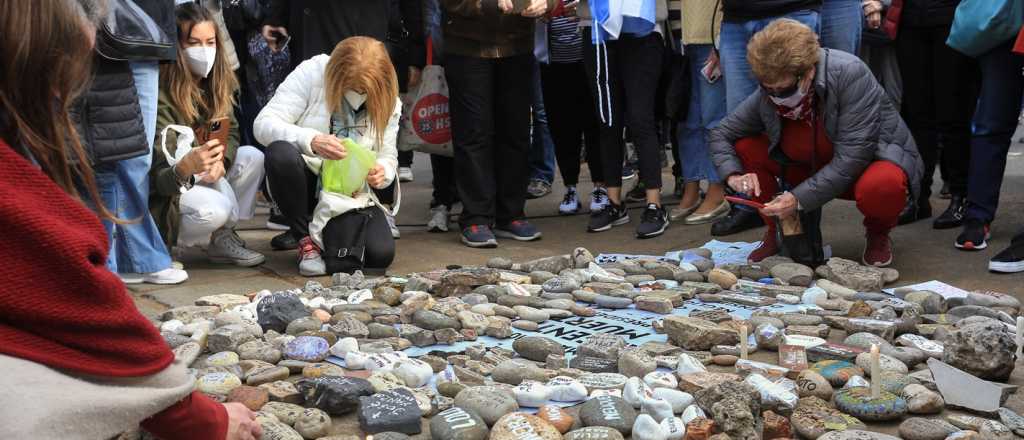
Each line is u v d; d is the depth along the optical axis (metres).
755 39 4.20
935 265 4.54
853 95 4.20
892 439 2.42
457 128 5.36
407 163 7.88
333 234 4.67
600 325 3.67
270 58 6.06
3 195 1.50
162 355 1.71
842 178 4.28
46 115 1.55
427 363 3.12
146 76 4.09
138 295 4.27
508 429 2.50
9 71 1.50
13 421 1.49
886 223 4.46
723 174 4.65
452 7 5.20
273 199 4.86
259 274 4.72
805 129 4.43
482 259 5.05
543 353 3.24
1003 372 2.92
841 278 4.14
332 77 4.64
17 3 1.47
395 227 5.64
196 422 1.84
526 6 5.16
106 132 3.84
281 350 3.30
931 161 5.43
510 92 5.40
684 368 3.01
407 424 2.63
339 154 4.59
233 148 5.02
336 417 2.78
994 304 3.70
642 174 5.57
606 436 2.49
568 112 6.08
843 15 5.02
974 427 2.56
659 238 5.45
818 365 3.04
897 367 3.01
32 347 1.55
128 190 4.23
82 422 1.57
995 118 4.62
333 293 4.12
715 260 4.81
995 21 4.34
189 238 4.71
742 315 3.79
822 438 2.46
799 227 4.46
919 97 5.38
